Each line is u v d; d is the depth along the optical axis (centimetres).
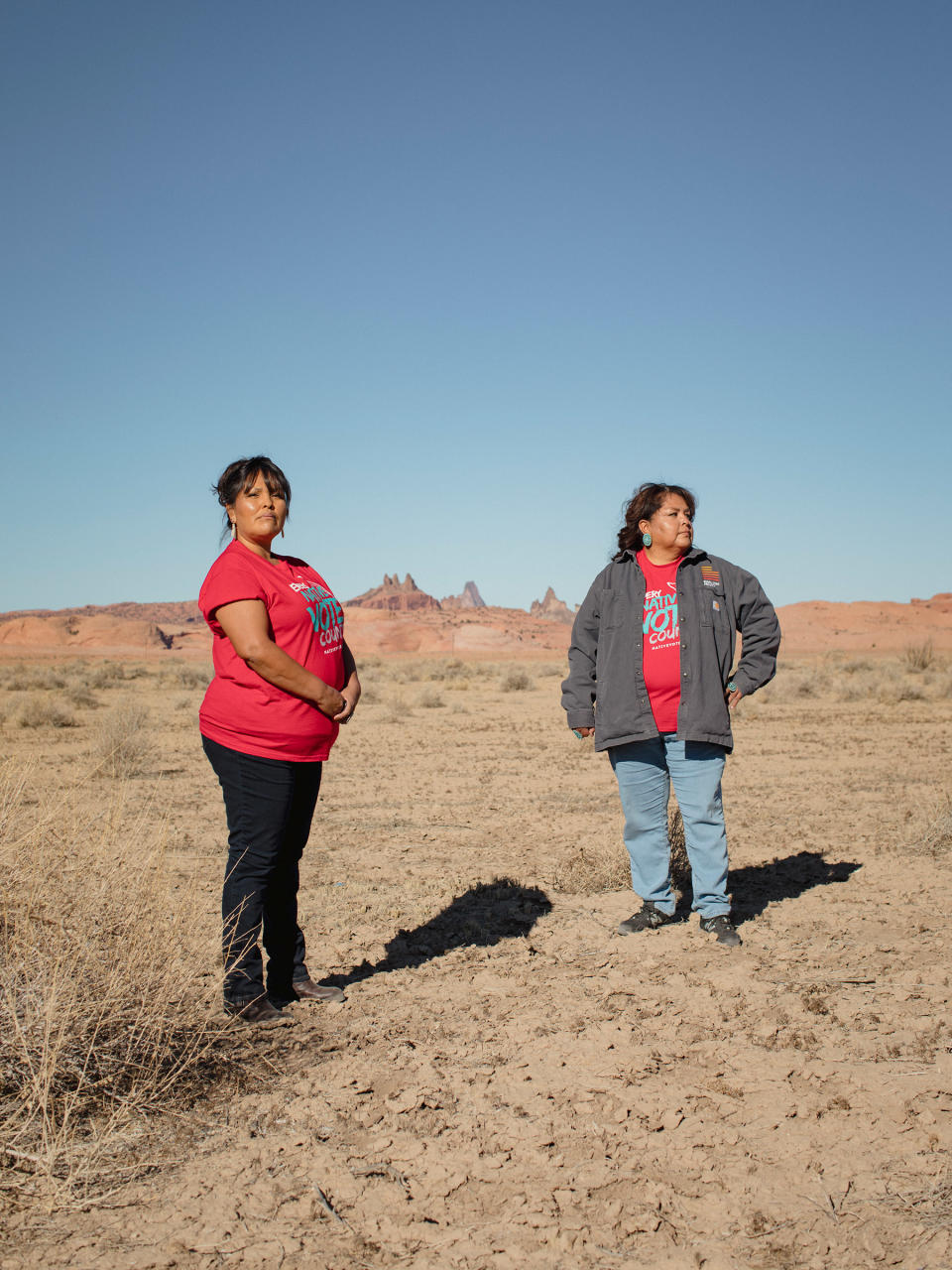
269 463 420
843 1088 327
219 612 395
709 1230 253
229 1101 332
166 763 1480
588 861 686
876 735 1839
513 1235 253
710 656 497
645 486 521
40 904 363
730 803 1043
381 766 1457
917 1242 246
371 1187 277
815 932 519
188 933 395
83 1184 279
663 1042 372
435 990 444
